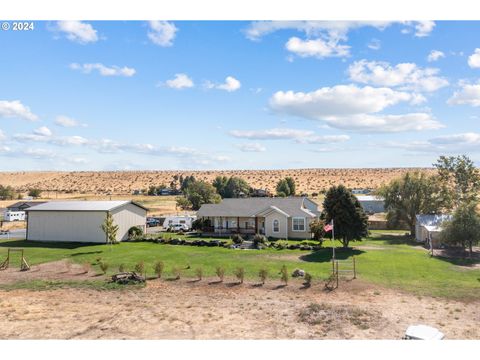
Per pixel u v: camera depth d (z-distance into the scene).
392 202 53.22
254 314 18.50
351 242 44.12
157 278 25.67
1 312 18.69
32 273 27.33
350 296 21.50
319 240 43.66
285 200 51.53
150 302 20.45
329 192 38.75
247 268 28.38
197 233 51.88
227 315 18.36
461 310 19.06
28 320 17.58
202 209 54.03
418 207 51.38
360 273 26.81
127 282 24.22
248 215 50.50
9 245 42.09
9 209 84.06
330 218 38.12
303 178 188.62
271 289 23.02
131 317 18.03
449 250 36.91
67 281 24.91
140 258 32.66
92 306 19.72
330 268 28.34
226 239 46.34
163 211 93.12
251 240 44.34
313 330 16.39
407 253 35.03
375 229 61.22
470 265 29.91
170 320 17.64
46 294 21.92
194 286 23.70
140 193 158.25
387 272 27.17
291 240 45.69
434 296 21.48
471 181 53.44
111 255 34.41
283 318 17.94
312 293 22.09
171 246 40.69
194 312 18.81
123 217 46.56
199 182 91.25
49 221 45.84
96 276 26.33
